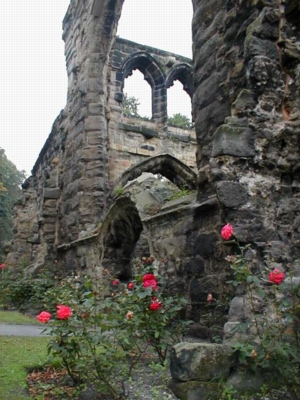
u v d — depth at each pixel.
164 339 4.95
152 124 16.70
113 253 10.68
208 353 3.85
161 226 7.48
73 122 14.56
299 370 3.83
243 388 3.81
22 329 7.91
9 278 14.73
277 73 5.33
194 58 7.21
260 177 5.02
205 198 6.38
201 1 7.17
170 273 6.96
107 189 13.52
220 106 6.36
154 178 9.19
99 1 13.68
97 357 3.98
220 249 5.80
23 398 3.64
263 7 5.50
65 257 13.77
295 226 4.97
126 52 16.42
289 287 4.11
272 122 5.20
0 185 25.83
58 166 15.72
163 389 3.96
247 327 4.10
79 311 4.17
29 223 19.25
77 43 15.23
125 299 4.51
